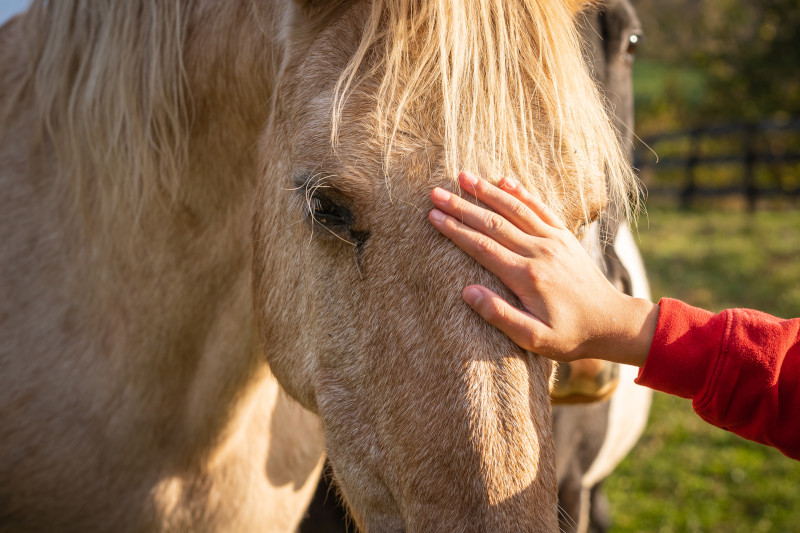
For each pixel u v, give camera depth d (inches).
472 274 47.5
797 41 565.0
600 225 74.7
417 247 48.1
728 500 166.9
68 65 69.5
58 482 71.6
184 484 74.5
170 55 65.9
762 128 510.9
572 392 84.0
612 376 86.7
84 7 68.8
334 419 53.2
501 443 44.2
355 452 51.9
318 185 51.2
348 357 52.4
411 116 49.3
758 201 504.4
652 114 661.3
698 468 181.8
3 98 76.2
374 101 50.3
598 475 126.3
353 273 51.6
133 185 68.0
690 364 55.7
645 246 391.5
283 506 82.8
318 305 54.7
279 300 61.0
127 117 67.1
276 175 59.9
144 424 71.7
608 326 53.0
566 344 49.6
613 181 53.0
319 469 86.6
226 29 65.5
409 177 48.6
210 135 67.6
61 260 72.3
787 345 56.6
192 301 70.3
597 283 51.8
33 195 73.4
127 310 70.4
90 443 71.4
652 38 661.3
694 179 532.1
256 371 73.7
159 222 68.7
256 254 64.5
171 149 67.4
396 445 47.9
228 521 77.5
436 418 45.7
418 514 46.2
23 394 71.0
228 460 75.6
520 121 48.0
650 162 567.8
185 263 69.5
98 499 72.6
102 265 70.6
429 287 47.6
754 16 609.9
